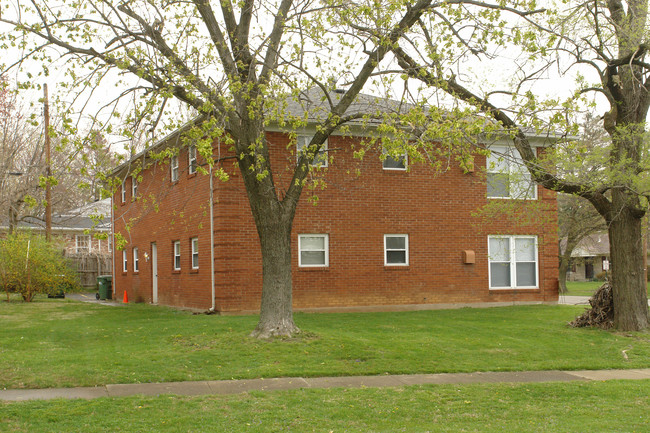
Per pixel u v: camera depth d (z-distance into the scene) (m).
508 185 16.42
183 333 13.81
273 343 12.40
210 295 18.86
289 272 13.24
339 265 19.52
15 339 13.17
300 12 12.31
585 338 14.43
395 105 14.54
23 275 24.72
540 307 20.59
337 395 9.03
